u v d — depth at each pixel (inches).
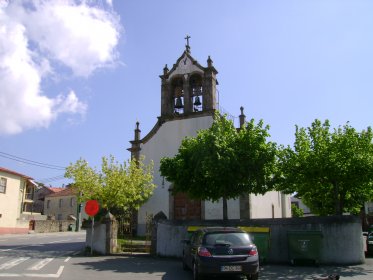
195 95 1296.8
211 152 742.5
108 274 535.2
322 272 569.6
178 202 1195.9
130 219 1229.7
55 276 499.8
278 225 699.4
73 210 2753.4
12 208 1777.8
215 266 454.6
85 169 1026.7
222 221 727.1
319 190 777.6
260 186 750.5
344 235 663.8
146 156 1289.4
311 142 724.0
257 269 466.3
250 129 775.7
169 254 754.2
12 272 527.2
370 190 750.5
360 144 689.0
